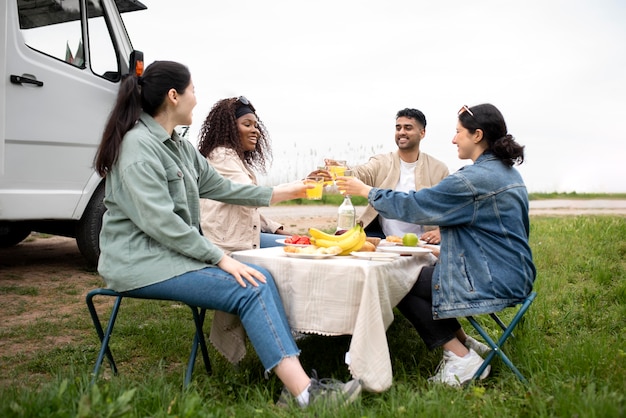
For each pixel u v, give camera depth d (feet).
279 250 11.09
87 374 10.17
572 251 22.25
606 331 13.53
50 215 17.99
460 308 10.18
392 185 15.38
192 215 10.50
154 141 9.84
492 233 10.44
